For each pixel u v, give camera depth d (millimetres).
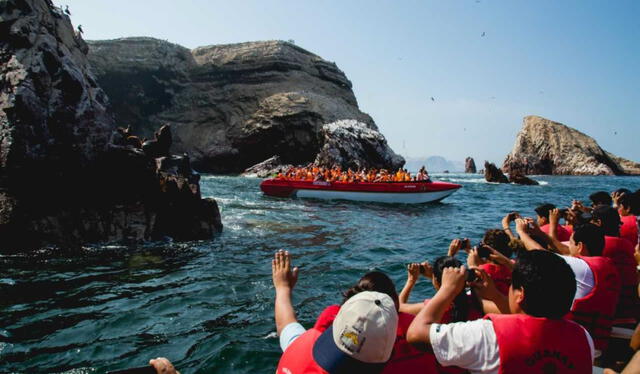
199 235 12602
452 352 2076
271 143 67562
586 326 3385
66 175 11188
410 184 23047
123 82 75500
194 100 79938
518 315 2150
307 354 1883
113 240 11398
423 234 13922
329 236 13336
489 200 26250
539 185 42688
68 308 6707
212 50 85375
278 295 2594
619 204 5734
